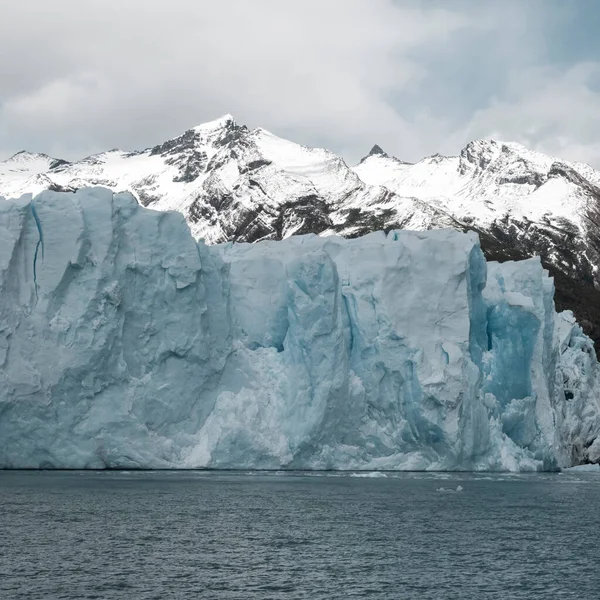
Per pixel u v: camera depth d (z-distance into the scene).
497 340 107.06
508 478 98.88
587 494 85.81
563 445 119.81
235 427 92.81
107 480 82.31
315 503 71.81
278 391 96.62
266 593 44.62
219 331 95.56
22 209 87.50
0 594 43.12
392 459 98.44
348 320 101.19
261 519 63.66
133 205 91.81
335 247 106.38
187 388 92.31
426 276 101.31
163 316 91.75
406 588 46.31
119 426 88.00
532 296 110.81
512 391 105.81
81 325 86.62
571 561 53.44
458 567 51.09
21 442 85.88
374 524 63.38
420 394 96.88
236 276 102.62
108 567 48.56
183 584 45.72
